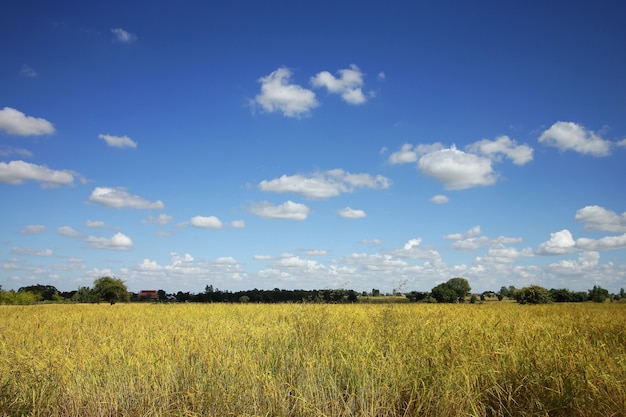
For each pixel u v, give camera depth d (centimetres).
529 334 1123
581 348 945
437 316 1705
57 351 1108
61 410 771
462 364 805
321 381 780
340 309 1898
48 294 8406
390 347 970
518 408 693
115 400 754
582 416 639
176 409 725
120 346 1112
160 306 3484
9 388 804
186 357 956
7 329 1697
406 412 687
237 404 720
